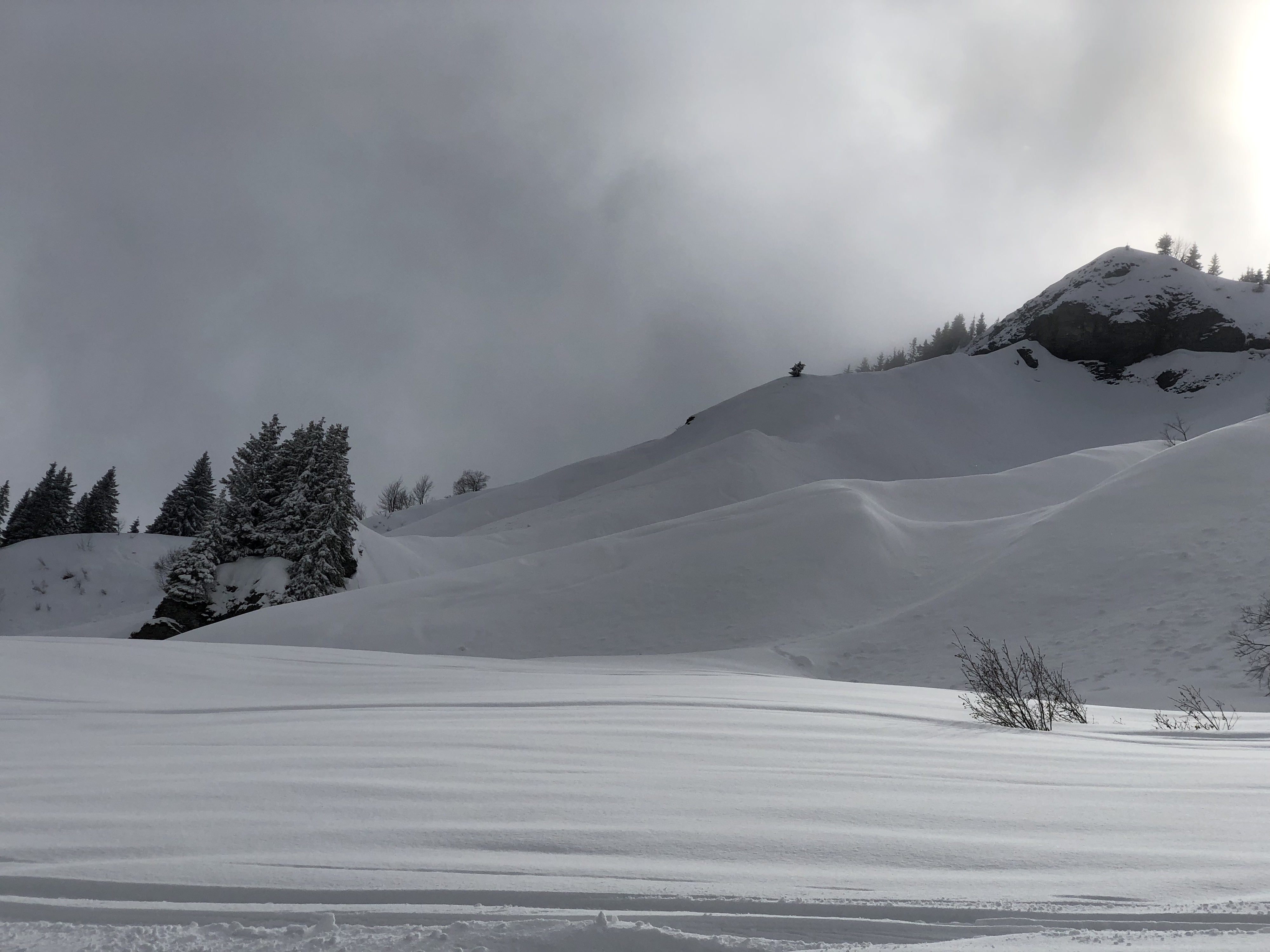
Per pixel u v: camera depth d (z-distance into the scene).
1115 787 3.44
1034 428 118.38
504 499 114.19
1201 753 4.64
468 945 1.69
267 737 4.72
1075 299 141.12
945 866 2.28
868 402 116.56
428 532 102.38
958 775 3.70
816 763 3.96
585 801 2.99
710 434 119.88
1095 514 25.92
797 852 2.38
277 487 52.94
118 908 1.92
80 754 4.16
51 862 2.23
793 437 107.62
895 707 7.52
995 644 21.09
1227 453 26.00
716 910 1.92
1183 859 2.35
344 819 2.69
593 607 30.42
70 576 73.00
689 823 2.69
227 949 1.70
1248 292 142.50
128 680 9.65
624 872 2.16
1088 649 19.41
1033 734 5.68
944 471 103.19
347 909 1.90
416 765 3.67
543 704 6.90
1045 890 2.06
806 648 23.58
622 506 71.88
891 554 32.00
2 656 10.20
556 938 1.72
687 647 27.39
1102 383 132.50
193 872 2.12
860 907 1.91
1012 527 31.70
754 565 31.88
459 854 2.31
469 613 30.80
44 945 1.72
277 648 15.56
